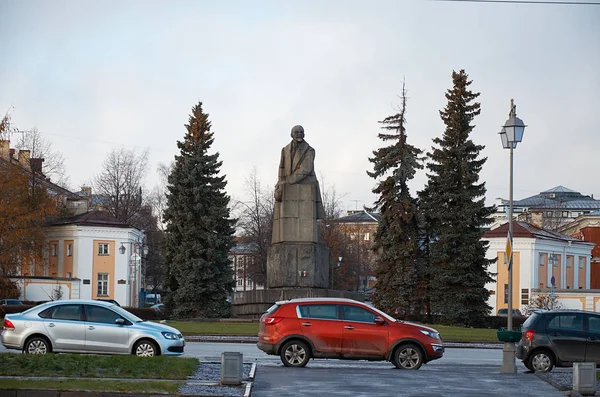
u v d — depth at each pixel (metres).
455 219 63.03
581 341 27.64
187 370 22.84
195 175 67.88
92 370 22.22
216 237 67.25
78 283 82.19
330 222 103.94
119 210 100.50
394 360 26.91
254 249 102.44
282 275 42.78
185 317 66.44
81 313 26.73
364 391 20.81
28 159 82.00
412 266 63.88
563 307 80.31
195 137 68.88
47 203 74.56
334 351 26.70
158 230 113.00
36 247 73.38
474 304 63.12
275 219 43.59
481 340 44.88
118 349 26.53
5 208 69.62
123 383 20.08
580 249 101.12
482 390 21.75
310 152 43.16
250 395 19.59
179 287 67.31
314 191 42.97
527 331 27.95
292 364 26.73
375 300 65.62
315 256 42.72
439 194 63.56
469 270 63.06
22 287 76.69
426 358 26.95
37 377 21.03
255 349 35.12
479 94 63.62
